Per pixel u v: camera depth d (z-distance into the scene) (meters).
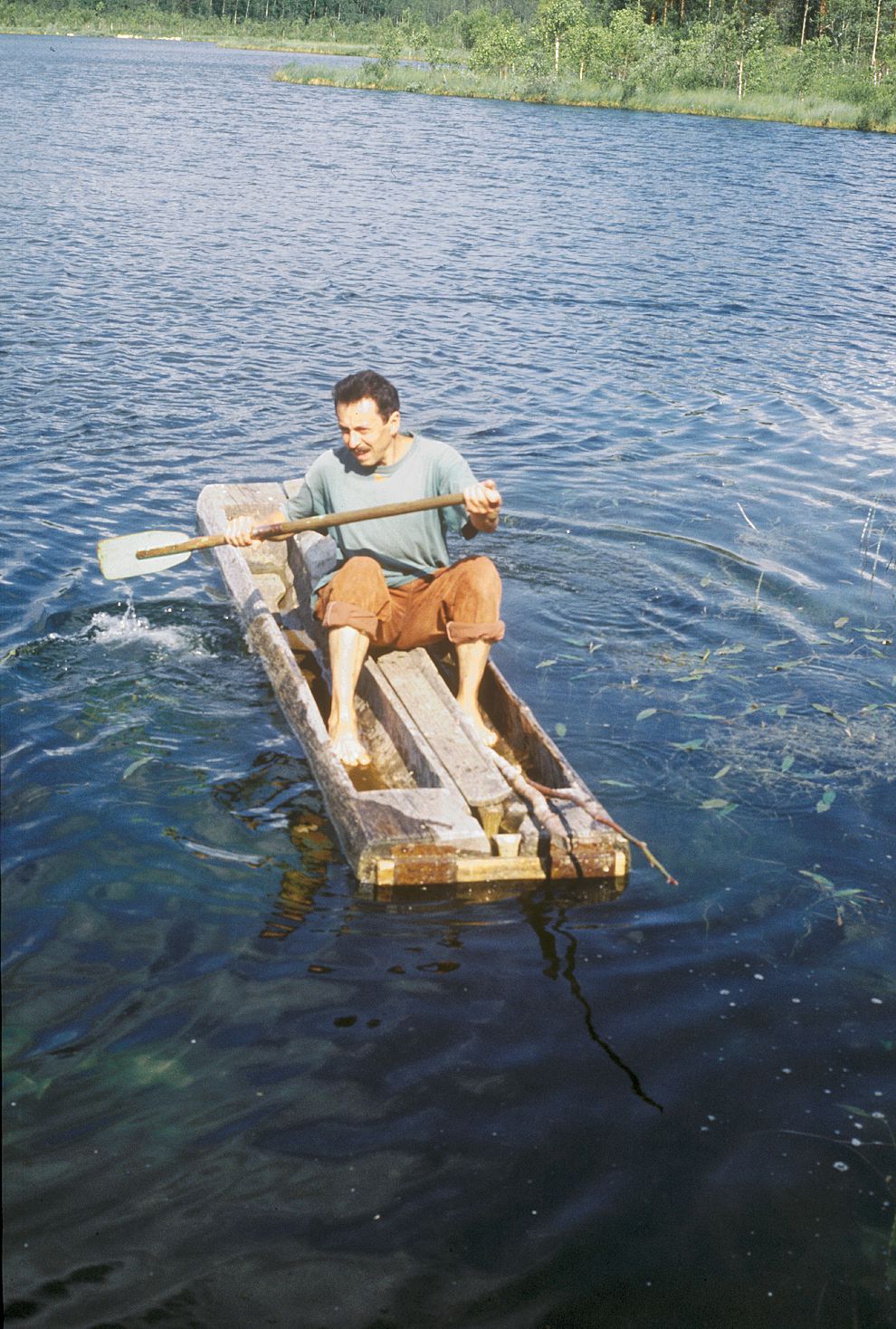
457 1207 2.87
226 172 23.02
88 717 5.05
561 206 21.52
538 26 56.25
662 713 5.36
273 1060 3.28
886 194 25.38
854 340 12.91
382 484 5.09
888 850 4.44
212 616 6.12
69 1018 3.39
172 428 9.07
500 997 3.59
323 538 6.14
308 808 4.52
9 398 9.45
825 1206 2.93
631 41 53.03
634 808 4.64
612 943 3.87
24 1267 2.66
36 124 29.39
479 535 7.34
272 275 14.66
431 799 4.24
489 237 18.12
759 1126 3.16
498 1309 2.63
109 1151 2.96
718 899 4.12
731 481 8.54
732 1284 2.71
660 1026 3.51
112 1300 2.59
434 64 59.50
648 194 23.53
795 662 5.88
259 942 3.76
